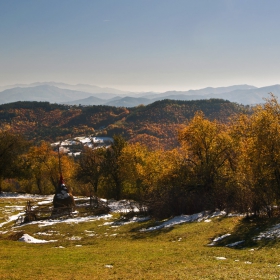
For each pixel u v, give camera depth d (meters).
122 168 66.62
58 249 24.09
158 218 40.41
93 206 53.28
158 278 14.20
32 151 83.56
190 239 26.22
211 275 14.22
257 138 35.12
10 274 15.66
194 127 51.62
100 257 20.22
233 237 24.06
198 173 50.56
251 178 38.41
